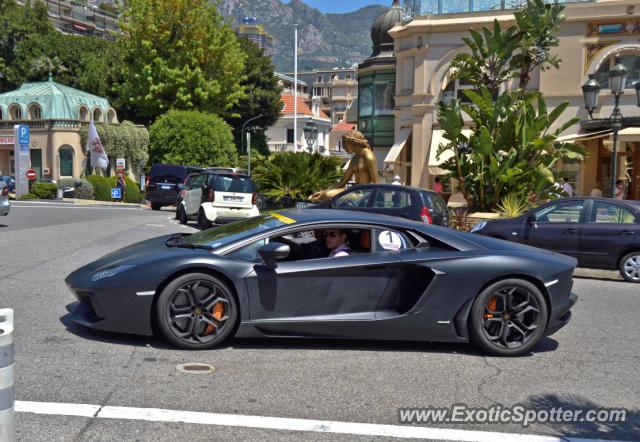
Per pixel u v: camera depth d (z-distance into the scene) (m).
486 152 14.59
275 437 3.48
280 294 5.08
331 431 3.60
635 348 5.79
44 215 18.30
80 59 49.72
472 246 5.42
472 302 5.22
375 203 11.14
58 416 3.63
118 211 22.97
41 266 8.70
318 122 70.75
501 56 15.74
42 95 39.81
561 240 10.53
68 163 38.25
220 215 15.52
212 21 41.22
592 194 22.45
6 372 2.42
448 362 5.08
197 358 4.85
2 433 2.40
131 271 4.97
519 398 4.30
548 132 23.70
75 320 5.22
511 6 24.48
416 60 25.62
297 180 18.67
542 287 5.32
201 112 39.66
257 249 5.22
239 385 4.30
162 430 3.51
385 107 29.86
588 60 23.31
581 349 5.69
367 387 4.38
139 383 4.24
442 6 25.62
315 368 4.75
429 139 25.58
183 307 5.02
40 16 53.81
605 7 22.80
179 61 40.12
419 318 5.19
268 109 53.62
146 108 40.72
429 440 3.54
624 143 22.89
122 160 32.62
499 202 14.99
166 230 14.95
